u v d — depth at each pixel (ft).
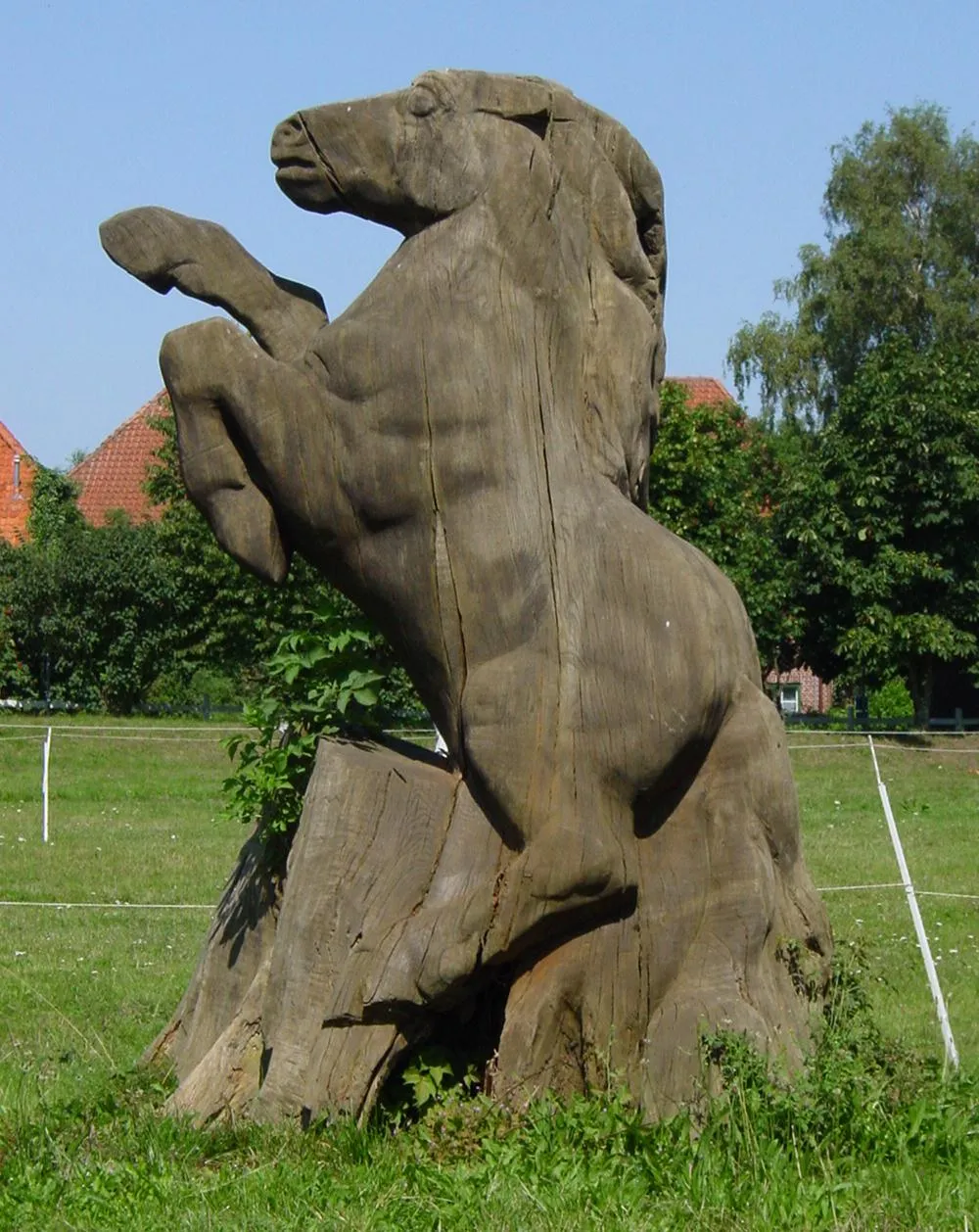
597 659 19.16
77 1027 27.43
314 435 20.01
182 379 20.44
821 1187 16.31
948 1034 25.99
